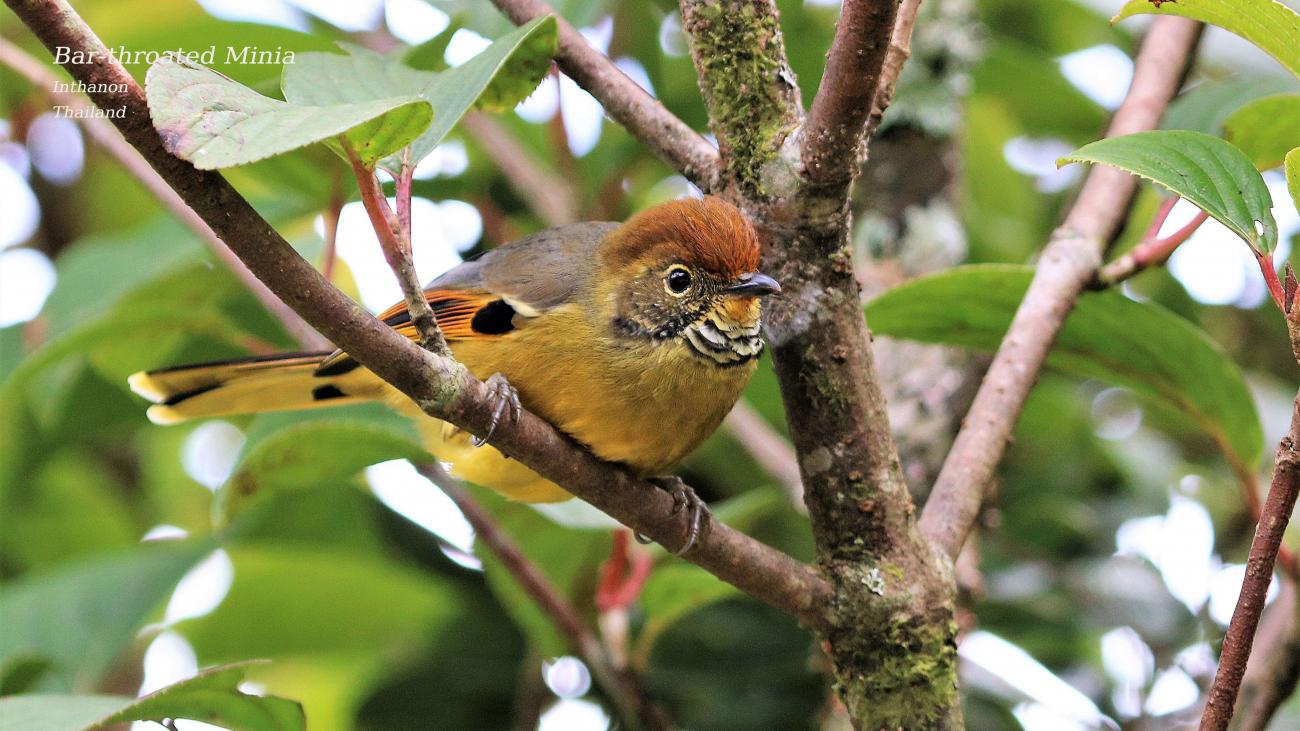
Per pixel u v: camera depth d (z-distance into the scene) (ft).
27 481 41.45
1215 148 18.60
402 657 36.86
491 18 30.83
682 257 26.63
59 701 22.33
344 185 31.27
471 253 39.27
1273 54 20.08
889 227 34.53
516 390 26.48
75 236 49.65
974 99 42.70
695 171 25.29
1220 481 37.86
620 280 26.86
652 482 27.50
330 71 21.77
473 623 37.11
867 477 22.50
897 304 27.76
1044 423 38.27
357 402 32.27
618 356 26.22
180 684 21.11
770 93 22.30
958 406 32.99
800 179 21.20
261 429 31.89
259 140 16.21
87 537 45.29
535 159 39.81
